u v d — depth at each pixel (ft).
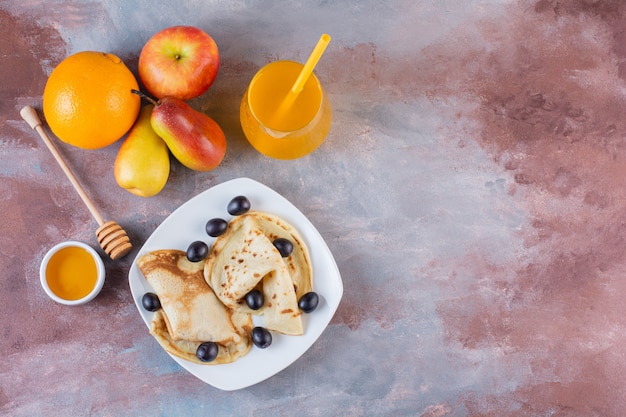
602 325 2.74
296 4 2.68
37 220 2.64
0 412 2.62
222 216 2.59
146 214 2.66
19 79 2.64
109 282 2.64
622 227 2.74
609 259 2.74
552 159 2.74
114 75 2.41
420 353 2.70
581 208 2.74
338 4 2.69
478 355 2.71
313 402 2.67
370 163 2.70
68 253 2.57
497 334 2.72
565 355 2.73
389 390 2.69
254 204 2.58
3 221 2.64
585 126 2.74
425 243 2.71
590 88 2.74
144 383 2.65
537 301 2.73
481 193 2.72
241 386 2.54
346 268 2.69
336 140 2.69
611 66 2.74
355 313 2.69
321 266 2.57
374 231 2.70
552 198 2.74
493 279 2.72
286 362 2.57
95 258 2.55
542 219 2.73
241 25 2.67
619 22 2.74
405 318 2.70
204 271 2.57
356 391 2.68
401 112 2.70
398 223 2.70
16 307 2.64
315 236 2.56
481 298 2.72
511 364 2.72
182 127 2.39
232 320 2.59
